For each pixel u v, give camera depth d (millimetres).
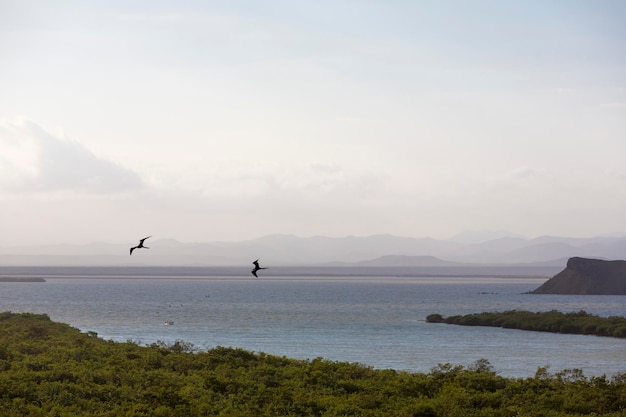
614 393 50625
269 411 45000
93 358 61938
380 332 137250
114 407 44312
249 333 133500
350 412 45125
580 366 92000
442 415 45656
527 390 52562
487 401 49250
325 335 130625
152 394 46656
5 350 63625
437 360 96188
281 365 65375
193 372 58688
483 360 70312
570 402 48844
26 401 45375
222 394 50188
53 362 58906
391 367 88562
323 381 55625
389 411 45656
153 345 73375
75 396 46875
